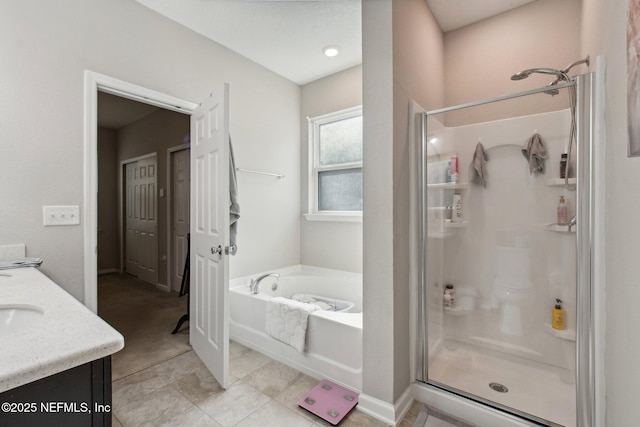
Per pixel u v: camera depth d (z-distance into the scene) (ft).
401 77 5.41
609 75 3.89
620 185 3.43
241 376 6.47
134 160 15.14
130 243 15.79
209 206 6.77
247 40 8.39
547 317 6.53
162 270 13.44
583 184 4.36
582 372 4.33
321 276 9.98
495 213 7.16
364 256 5.35
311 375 6.48
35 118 5.45
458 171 7.61
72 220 5.85
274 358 7.21
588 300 4.28
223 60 8.66
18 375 1.66
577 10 6.81
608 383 3.89
